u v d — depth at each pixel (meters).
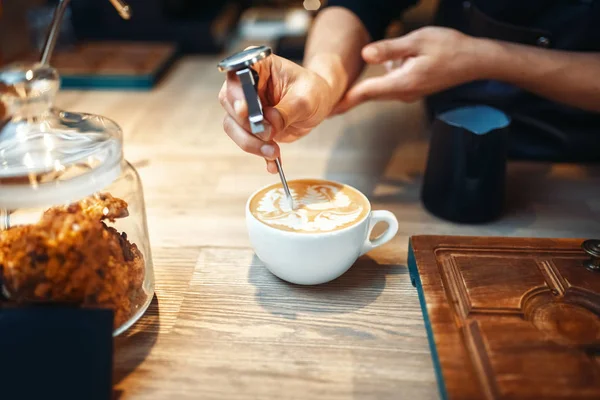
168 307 0.46
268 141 0.45
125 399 0.38
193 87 0.96
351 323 0.44
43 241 0.37
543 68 0.58
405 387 0.38
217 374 0.39
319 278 0.46
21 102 0.51
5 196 0.37
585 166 0.69
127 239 0.43
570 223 0.57
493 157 0.54
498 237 0.50
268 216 0.46
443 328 0.40
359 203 0.47
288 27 1.23
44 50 0.52
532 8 0.67
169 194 0.63
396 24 1.19
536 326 0.41
